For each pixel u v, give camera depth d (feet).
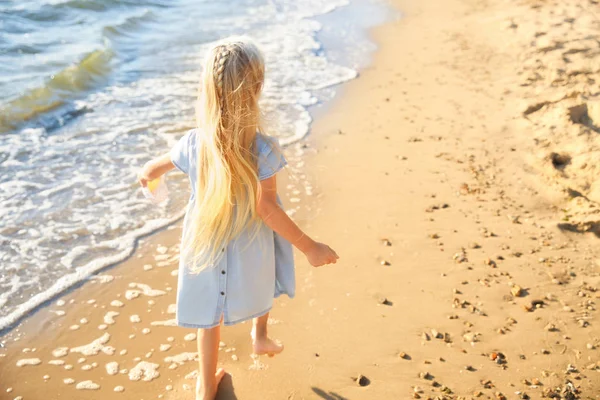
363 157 17.35
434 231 13.80
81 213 14.60
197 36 28.73
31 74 22.57
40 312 11.30
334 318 11.09
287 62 25.58
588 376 9.73
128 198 15.35
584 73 22.86
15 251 13.03
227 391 9.48
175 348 10.57
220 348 10.41
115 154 17.52
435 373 9.84
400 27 30.96
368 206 14.87
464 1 35.70
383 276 12.26
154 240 13.74
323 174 16.42
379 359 10.14
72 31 27.66
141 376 9.90
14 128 18.75
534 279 12.10
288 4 34.99
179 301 8.50
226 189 7.80
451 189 15.58
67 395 9.48
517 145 17.83
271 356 9.74
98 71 23.58
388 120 19.85
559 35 27.27
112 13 30.68
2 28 26.99
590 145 17.21
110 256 13.05
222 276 8.30
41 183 15.80
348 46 27.94
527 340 10.52
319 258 8.36
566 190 15.31
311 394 9.45
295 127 19.36
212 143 7.69
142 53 26.13
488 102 21.04
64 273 12.43
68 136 18.48
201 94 7.80
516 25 29.45
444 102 21.20
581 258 12.82
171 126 19.49
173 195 15.55
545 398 9.30
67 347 10.49
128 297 11.84
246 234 8.27
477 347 10.38
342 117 20.16
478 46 27.35
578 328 10.78
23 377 9.81
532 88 21.94
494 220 14.19
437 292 11.77
